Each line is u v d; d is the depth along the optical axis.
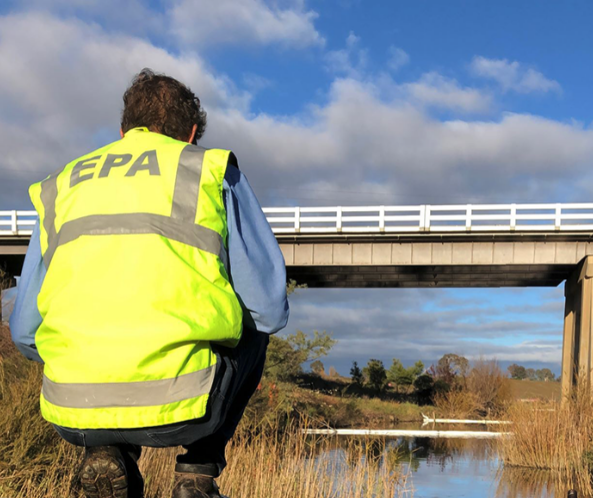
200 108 1.80
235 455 6.06
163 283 1.29
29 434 5.37
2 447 5.12
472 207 27.16
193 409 1.29
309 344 21.34
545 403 14.65
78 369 1.25
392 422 28.28
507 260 27.42
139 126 1.69
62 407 1.27
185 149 1.48
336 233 27.83
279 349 21.12
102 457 1.43
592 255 26.42
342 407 26.89
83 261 1.33
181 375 1.28
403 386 41.91
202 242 1.37
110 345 1.25
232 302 1.37
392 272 29.42
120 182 1.41
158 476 5.45
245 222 1.51
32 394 5.79
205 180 1.42
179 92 1.72
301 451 6.57
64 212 1.43
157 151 1.47
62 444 5.66
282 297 1.50
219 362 1.38
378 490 6.00
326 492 5.89
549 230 26.75
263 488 5.62
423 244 27.91
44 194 1.51
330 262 28.28
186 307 1.29
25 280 1.49
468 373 39.91
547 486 11.59
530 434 13.86
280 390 17.98
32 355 1.58
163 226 1.35
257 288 1.47
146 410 1.25
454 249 27.72
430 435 21.77
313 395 22.56
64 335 1.27
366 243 28.20
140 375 1.25
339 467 6.56
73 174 1.49
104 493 1.45
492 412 33.47
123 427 1.25
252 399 10.75
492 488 11.34
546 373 52.84
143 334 1.25
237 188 1.54
